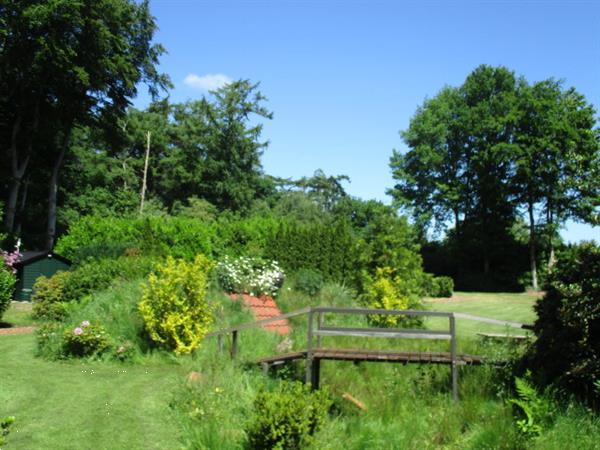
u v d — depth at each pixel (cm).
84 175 4494
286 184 6531
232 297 1656
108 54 3475
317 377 1070
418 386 1046
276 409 726
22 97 3353
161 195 5441
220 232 2581
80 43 3225
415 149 4962
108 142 3934
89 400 884
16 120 3472
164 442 739
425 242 5062
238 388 938
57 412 824
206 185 5191
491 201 4641
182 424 789
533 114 4378
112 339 1198
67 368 1084
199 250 2427
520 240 4756
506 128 4497
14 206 3388
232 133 5259
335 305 1762
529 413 747
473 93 4866
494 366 1024
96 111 3697
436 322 1931
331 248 2166
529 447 707
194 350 1199
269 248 2244
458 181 4838
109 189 4884
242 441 741
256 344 1302
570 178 2480
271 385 1014
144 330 1240
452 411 894
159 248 2328
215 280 1692
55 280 1744
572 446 687
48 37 3034
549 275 924
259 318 1572
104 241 2536
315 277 1941
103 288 1683
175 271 1227
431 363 1043
